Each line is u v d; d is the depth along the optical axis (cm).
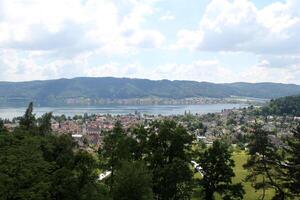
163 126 5594
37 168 3606
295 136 5353
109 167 5228
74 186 3959
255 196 7369
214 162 6091
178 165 5184
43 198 3438
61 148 4728
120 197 4478
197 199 6538
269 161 5584
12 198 3300
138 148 5550
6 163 3428
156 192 5231
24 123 5759
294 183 5241
